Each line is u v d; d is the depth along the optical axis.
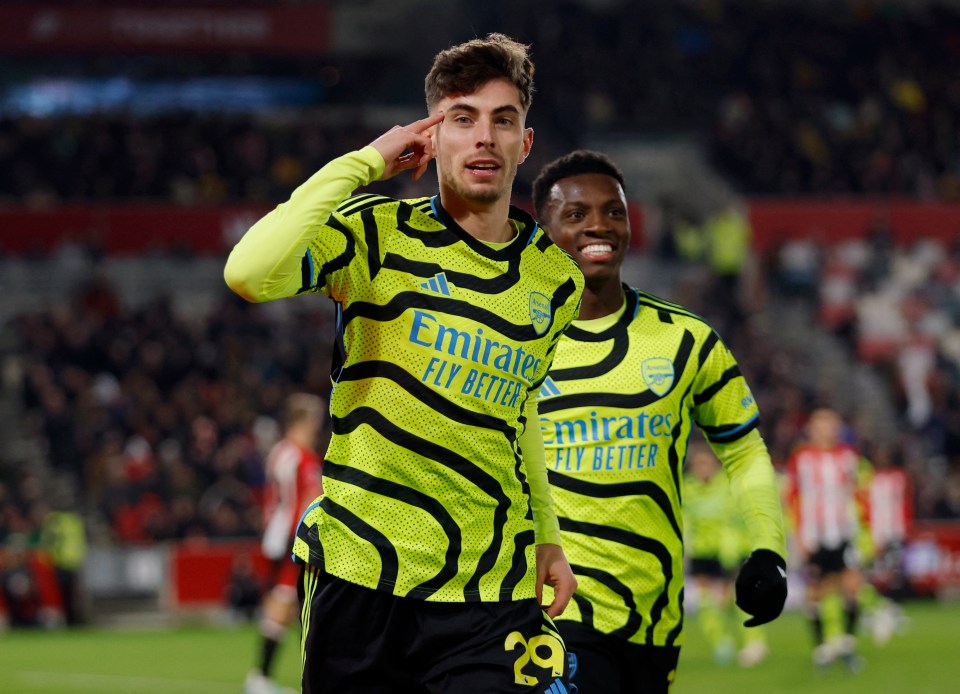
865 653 47.44
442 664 12.93
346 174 12.12
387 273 12.77
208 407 77.12
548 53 115.12
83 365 80.19
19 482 66.62
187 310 89.31
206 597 65.50
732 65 118.38
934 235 99.56
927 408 89.94
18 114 103.31
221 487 69.94
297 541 13.39
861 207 99.38
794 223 99.06
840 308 96.06
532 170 101.69
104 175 99.19
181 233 91.69
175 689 39.78
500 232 13.41
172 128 103.31
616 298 17.56
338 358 13.15
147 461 71.19
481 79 13.01
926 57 122.56
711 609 45.84
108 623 63.88
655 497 16.89
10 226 89.56
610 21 118.81
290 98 117.38
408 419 12.75
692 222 105.75
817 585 42.50
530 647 13.13
